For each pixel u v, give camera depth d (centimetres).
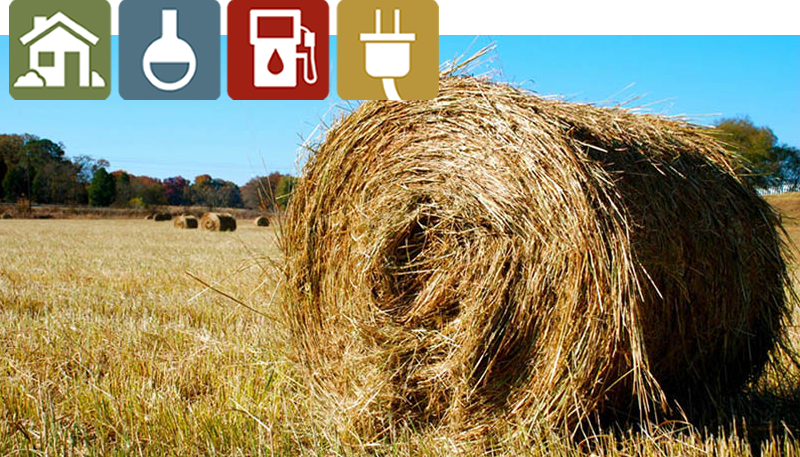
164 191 7869
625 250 327
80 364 457
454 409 382
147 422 366
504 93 370
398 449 363
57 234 2555
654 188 371
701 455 331
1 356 489
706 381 423
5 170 7444
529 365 358
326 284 450
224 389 424
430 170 395
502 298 360
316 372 455
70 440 337
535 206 348
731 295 405
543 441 356
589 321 333
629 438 365
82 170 8081
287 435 357
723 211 406
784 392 452
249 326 601
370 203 421
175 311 686
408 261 411
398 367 401
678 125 438
